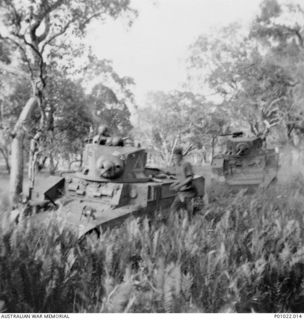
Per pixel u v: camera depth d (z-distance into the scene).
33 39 9.90
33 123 10.48
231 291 4.19
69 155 10.70
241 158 12.50
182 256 4.91
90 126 10.84
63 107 10.61
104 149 7.68
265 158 12.60
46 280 4.26
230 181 12.02
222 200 9.14
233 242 5.37
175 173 9.12
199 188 8.79
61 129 10.63
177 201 7.93
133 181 7.63
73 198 7.48
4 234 4.82
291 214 7.50
